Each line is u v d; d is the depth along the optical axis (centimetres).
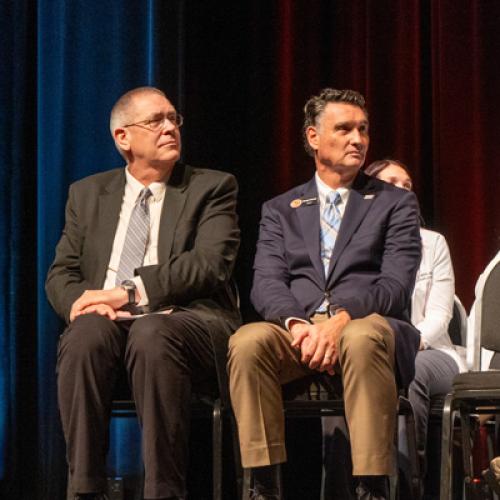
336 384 945
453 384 858
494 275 954
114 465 1318
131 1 1375
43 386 1320
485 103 1345
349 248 986
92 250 1001
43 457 1316
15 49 1361
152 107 1009
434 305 1180
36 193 1356
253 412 884
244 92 1399
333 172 1022
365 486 881
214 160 1392
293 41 1391
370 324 880
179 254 976
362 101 1028
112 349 898
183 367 891
